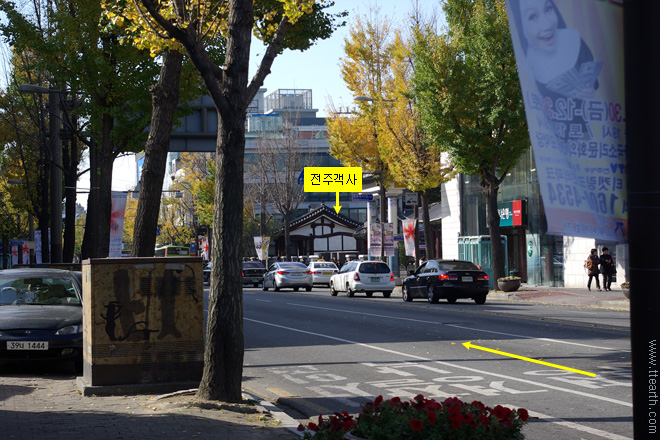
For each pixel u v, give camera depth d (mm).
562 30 3391
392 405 5430
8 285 13406
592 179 3379
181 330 9789
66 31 17859
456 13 34312
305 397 10125
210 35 10594
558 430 7660
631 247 3305
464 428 4781
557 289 32875
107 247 18797
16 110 34656
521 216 37438
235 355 8719
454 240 43656
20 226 61312
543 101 3314
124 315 9656
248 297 34344
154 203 14281
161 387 9648
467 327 18234
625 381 10469
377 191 50219
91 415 7977
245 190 77000
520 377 10992
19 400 9086
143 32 10102
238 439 6973
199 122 24984
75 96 27719
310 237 81812
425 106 32344
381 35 39812
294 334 18000
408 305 27203
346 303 28938
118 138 18625
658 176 3250
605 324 18234
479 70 32688
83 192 37094
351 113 40500
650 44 3283
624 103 3412
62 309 12641
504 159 31906
